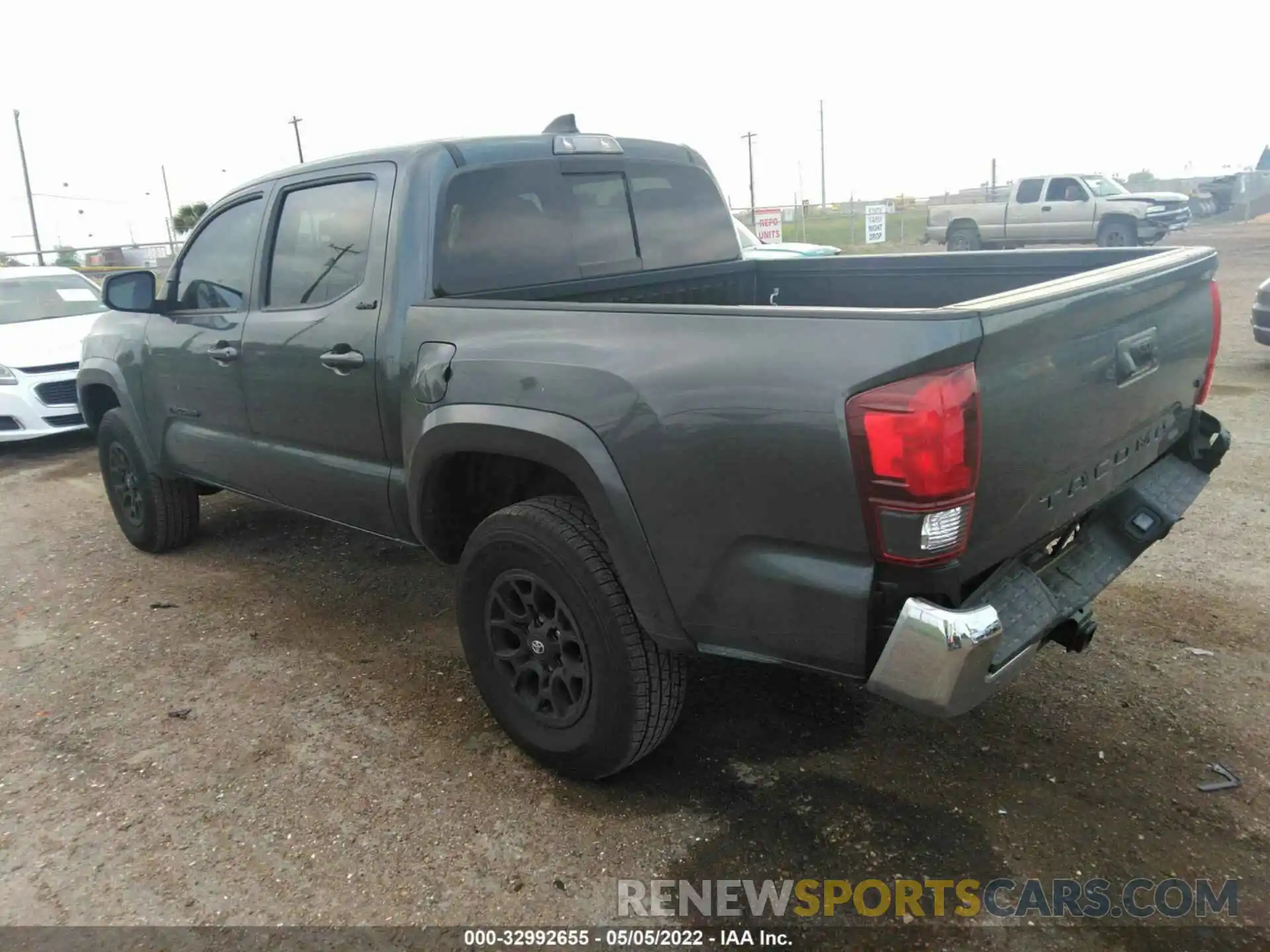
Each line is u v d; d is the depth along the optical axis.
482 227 3.46
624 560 2.65
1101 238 21.48
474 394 2.95
